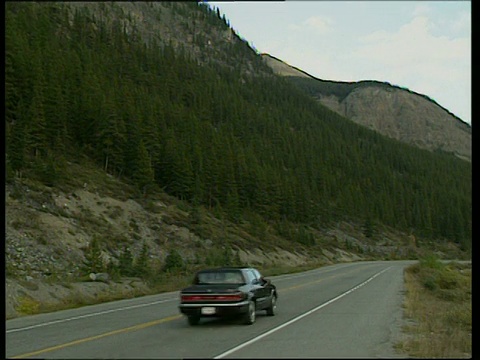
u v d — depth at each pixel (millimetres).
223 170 83500
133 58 147250
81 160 63375
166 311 20312
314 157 146750
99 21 192750
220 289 15586
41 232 39750
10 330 15867
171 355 10859
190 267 45125
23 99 63750
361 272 52656
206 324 16125
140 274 36531
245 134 135500
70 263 37750
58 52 99188
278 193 97750
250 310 15852
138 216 54875
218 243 59469
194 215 61375
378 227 123125
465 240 127938
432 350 11117
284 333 13953
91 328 15734
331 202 126938
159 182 72625
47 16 138500
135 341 12922
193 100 143375
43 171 49719
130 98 93625
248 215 86125
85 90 79375
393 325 15516
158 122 90812
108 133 66125
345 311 19406
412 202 144750
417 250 115750
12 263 33250
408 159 195750
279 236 85438
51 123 62031
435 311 19625
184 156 76000
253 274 17656
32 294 23828
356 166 161000
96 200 52875
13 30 79750
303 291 29422
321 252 88250
